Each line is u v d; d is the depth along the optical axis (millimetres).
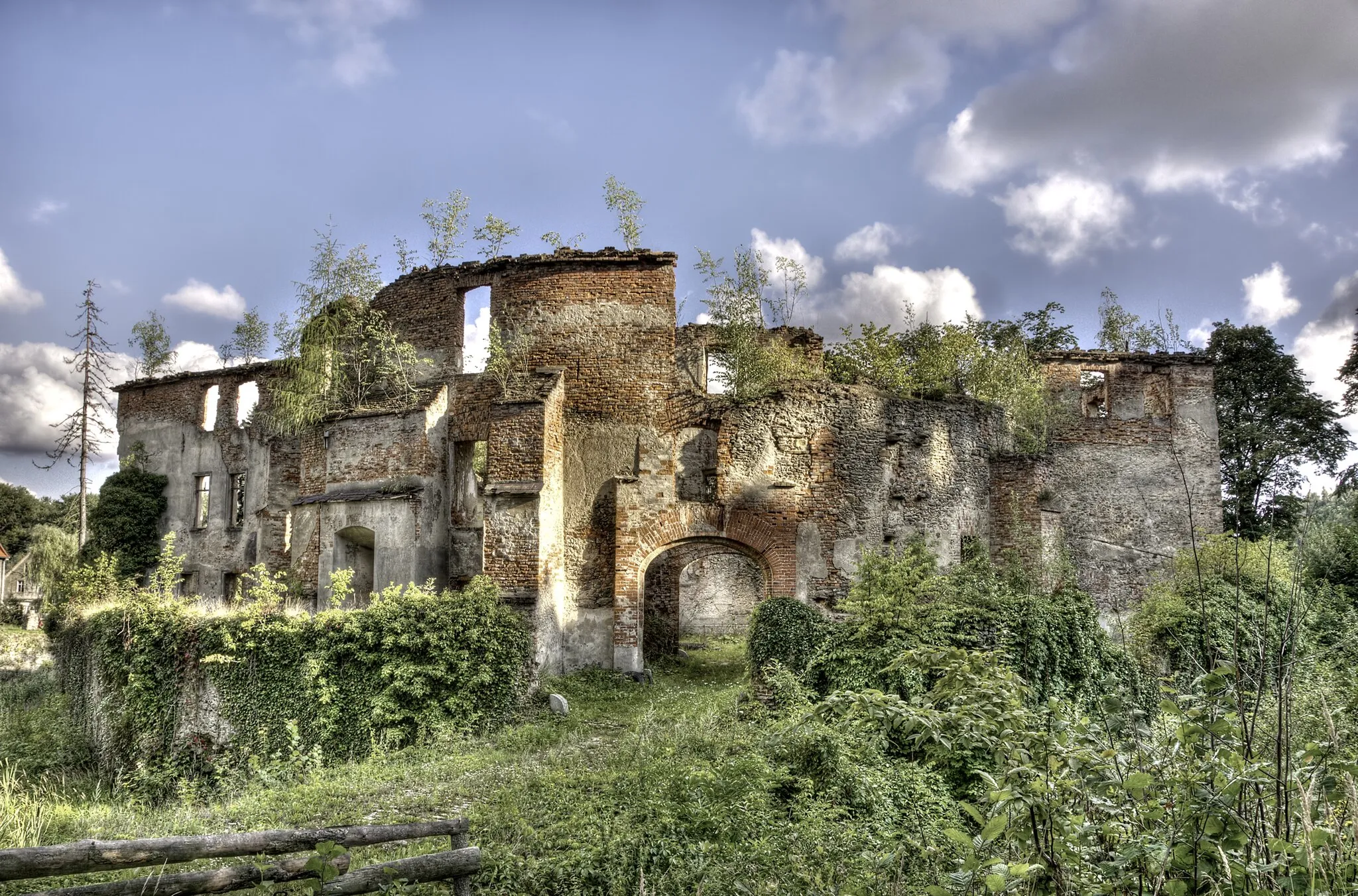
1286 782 4703
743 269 24156
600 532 19891
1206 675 5105
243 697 15359
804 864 7184
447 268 22297
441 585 19906
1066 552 21656
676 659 22328
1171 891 4422
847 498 20000
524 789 10281
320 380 22469
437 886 7309
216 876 5496
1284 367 31047
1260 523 27578
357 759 14375
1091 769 5258
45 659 29234
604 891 7574
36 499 57125
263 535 25734
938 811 8859
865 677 13234
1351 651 9703
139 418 29828
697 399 20141
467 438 20797
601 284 20672
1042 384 26328
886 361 23719
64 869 5023
